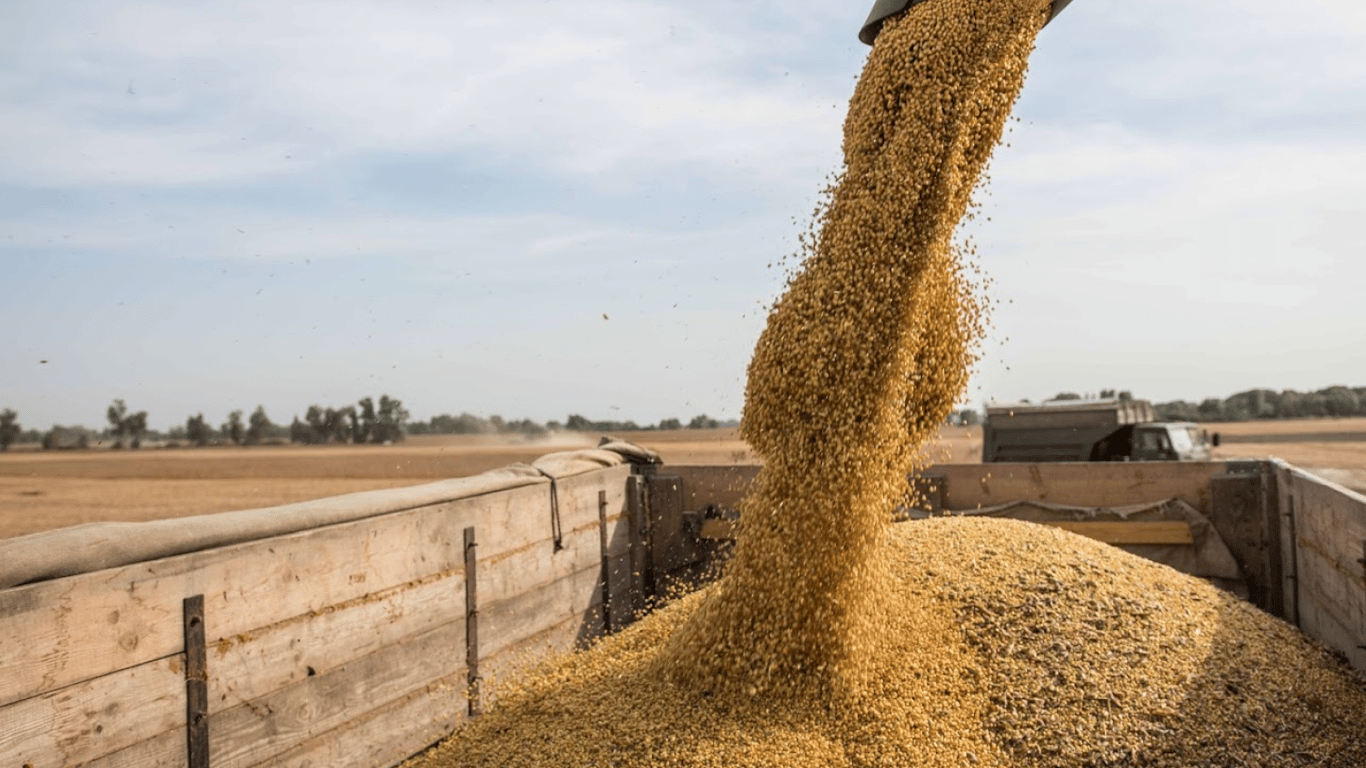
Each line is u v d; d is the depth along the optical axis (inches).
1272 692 156.5
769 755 144.0
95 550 115.2
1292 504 223.9
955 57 174.7
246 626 136.6
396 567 168.7
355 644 157.9
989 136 180.4
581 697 177.6
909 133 172.2
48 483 1283.2
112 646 116.3
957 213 179.2
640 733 155.9
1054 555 198.1
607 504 253.1
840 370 167.6
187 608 126.6
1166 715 148.0
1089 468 268.7
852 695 157.9
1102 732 145.4
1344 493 174.9
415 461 1711.4
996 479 279.0
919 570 195.3
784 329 177.8
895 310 167.5
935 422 190.5
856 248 172.1
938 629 175.0
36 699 106.9
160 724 122.5
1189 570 247.9
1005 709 153.6
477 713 187.6
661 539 278.7
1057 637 167.6
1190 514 250.8
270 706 140.3
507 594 202.8
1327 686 161.2
